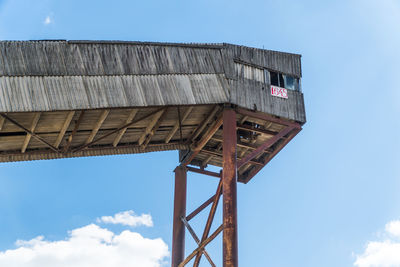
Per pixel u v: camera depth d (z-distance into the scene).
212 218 39.28
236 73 36.94
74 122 35.00
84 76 32.97
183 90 34.88
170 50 35.56
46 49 32.69
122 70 33.88
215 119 37.94
